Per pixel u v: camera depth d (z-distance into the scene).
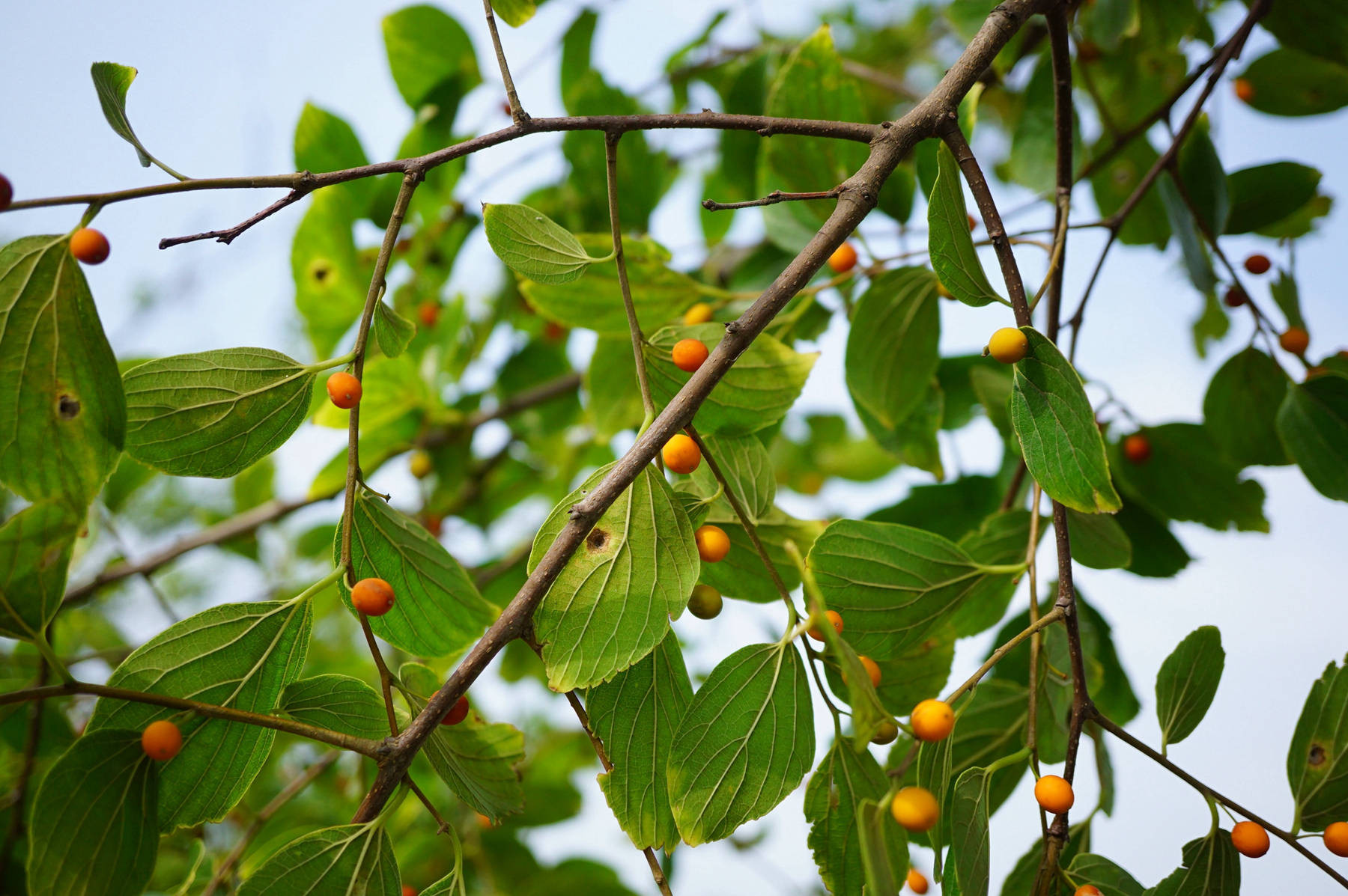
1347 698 0.67
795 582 0.70
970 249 0.66
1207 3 0.90
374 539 0.68
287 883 0.64
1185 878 0.66
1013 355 0.65
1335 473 0.76
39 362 0.63
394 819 1.08
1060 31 0.71
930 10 1.43
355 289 1.03
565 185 1.09
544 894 1.05
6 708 0.77
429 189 1.03
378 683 1.18
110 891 0.64
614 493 0.64
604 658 0.64
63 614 1.09
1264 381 0.79
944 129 0.67
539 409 1.19
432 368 1.07
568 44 1.03
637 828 0.65
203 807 0.65
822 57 0.75
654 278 0.78
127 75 0.65
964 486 0.84
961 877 0.64
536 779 1.18
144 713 0.64
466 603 0.70
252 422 0.66
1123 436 0.80
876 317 0.78
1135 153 0.93
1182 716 0.67
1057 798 0.65
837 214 0.66
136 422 0.65
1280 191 0.79
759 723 0.66
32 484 0.63
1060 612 0.65
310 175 0.65
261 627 0.65
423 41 0.99
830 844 0.66
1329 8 0.78
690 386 0.64
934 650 0.70
